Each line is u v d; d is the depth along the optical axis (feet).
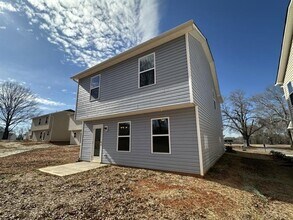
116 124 29.78
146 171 21.90
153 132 24.29
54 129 88.89
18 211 10.12
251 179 19.76
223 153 50.26
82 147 34.99
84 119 33.45
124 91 26.86
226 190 14.88
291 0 23.50
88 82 34.50
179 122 21.94
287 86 31.42
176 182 16.76
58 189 14.46
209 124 30.40
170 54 22.43
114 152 28.73
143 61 25.43
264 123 99.19
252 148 86.38
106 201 11.76
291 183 18.40
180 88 20.49
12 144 74.02
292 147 82.69
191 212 10.28
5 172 21.16
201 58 29.50
